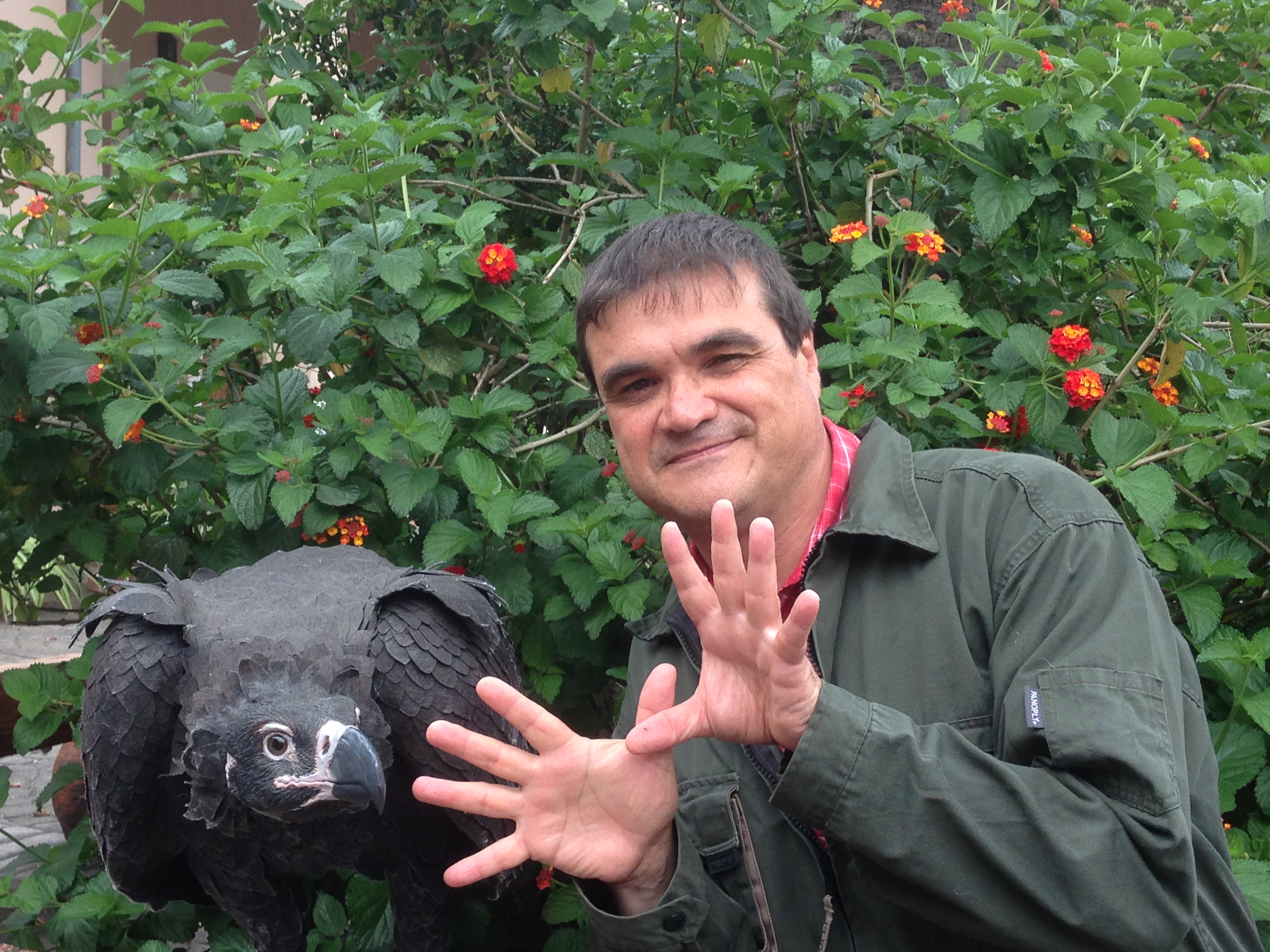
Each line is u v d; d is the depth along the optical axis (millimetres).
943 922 892
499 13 1837
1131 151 1522
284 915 1254
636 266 996
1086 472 1571
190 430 1489
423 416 1402
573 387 1543
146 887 1236
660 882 984
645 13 1979
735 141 1797
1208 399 1466
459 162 1934
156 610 1121
